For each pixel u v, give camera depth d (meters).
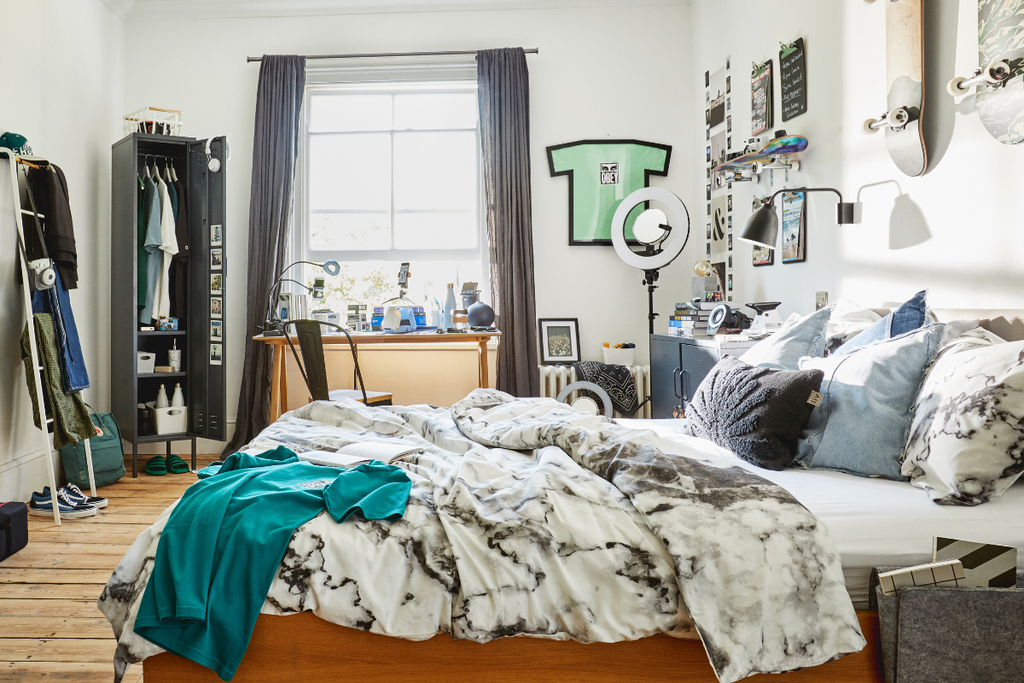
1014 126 1.81
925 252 2.22
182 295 4.26
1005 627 1.23
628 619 1.29
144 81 4.47
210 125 4.48
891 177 2.40
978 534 1.32
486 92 4.36
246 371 4.36
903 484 1.59
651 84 4.51
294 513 1.39
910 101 2.21
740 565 1.27
